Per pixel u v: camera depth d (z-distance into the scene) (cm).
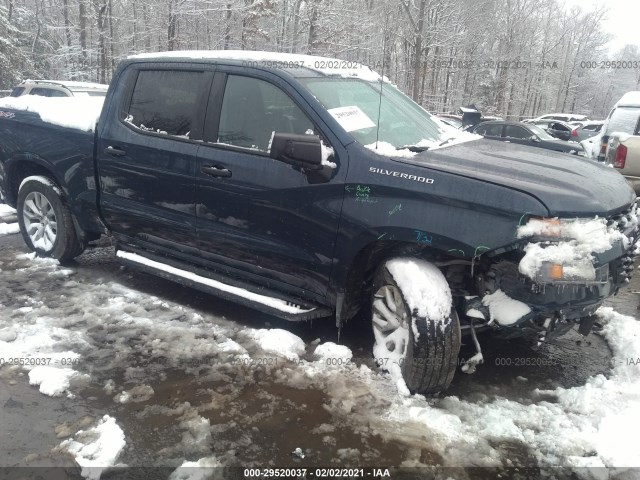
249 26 2422
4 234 593
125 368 338
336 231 332
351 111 358
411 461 263
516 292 291
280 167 350
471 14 2758
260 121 368
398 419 293
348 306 353
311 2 2405
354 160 326
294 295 374
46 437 271
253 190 360
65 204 487
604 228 280
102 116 446
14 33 3138
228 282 400
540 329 299
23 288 453
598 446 274
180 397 310
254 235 371
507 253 295
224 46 2488
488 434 284
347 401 307
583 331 330
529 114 5388
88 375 327
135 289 463
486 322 305
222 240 388
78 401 303
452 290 323
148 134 416
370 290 362
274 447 270
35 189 496
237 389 319
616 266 311
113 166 435
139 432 278
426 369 302
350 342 383
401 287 311
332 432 283
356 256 331
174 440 273
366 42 2495
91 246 520
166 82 417
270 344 367
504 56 3781
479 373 352
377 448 272
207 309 428
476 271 314
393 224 309
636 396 316
